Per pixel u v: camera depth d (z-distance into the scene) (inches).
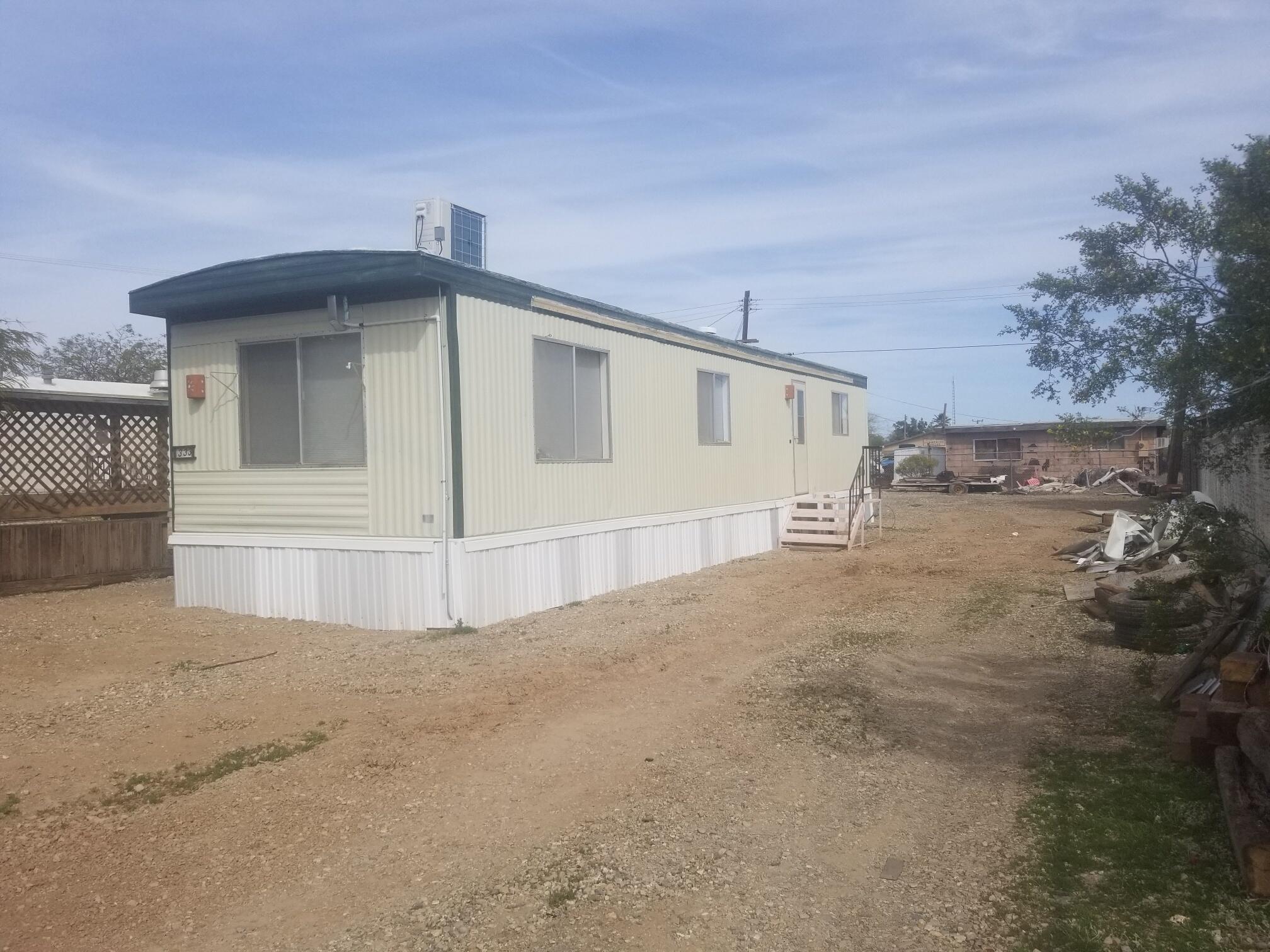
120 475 526.0
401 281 355.6
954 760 232.2
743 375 624.4
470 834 194.1
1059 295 226.2
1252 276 196.1
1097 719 259.0
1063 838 182.1
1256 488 404.2
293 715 265.1
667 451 526.6
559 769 228.7
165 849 187.9
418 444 366.9
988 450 1632.6
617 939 152.6
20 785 216.5
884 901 162.7
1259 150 201.6
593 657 330.0
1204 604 286.4
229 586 407.2
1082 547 572.1
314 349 390.0
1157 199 215.3
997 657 333.4
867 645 351.6
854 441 834.2
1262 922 145.6
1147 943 142.3
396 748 240.7
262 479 400.2
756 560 603.5
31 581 459.2
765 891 167.3
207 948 154.3
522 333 402.0
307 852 186.5
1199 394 205.9
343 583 381.4
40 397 485.1
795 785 217.6
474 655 329.4
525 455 403.5
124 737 247.0
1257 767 176.1
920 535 730.2
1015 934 148.6
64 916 164.2
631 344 491.2
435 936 155.2
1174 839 177.9
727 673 315.6
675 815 201.0
